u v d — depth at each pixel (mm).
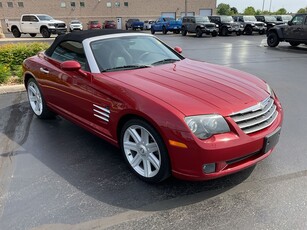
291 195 2943
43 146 4074
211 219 2646
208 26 23812
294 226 2533
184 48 15695
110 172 3412
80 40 4043
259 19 28203
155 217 2686
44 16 24172
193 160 2688
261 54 13352
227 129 2738
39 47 8195
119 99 3158
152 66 3861
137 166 3260
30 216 2709
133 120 3074
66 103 4141
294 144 4016
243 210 2748
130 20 40844
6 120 5039
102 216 2709
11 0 43531
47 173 3404
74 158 3740
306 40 14797
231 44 17766
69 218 2686
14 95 6488
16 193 3037
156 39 4633
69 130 4605
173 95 2932
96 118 3598
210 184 3148
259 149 2941
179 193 3016
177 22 29516
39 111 5004
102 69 3654
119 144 3420
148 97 2920
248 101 2961
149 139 3047
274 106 3357
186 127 2645
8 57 7797
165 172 2936
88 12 47188
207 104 2816
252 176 3273
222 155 2684
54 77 4242
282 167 3449
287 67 9969
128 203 2879
